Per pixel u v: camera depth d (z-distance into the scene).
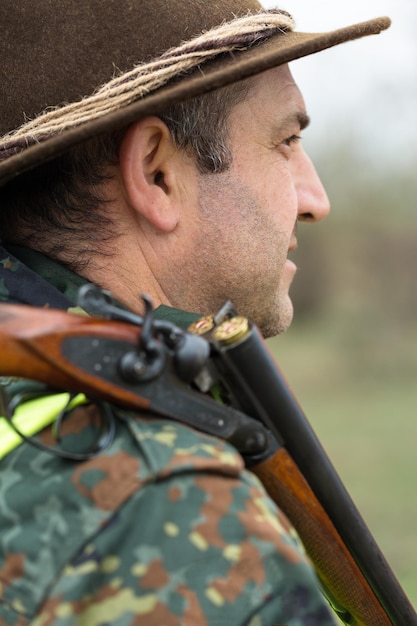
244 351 1.42
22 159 1.49
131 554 1.25
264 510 1.32
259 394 1.44
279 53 1.56
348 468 8.17
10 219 1.67
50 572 1.26
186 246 1.66
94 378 1.29
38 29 1.61
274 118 1.72
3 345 1.24
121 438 1.32
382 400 11.89
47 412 1.40
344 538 1.54
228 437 1.40
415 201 19.47
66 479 1.30
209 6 1.64
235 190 1.68
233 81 1.53
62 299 1.58
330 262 18.89
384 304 18.23
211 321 1.47
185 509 1.27
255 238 1.70
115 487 1.28
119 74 1.59
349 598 1.61
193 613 1.24
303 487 1.50
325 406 11.62
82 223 1.64
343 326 17.28
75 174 1.63
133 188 1.62
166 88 1.58
